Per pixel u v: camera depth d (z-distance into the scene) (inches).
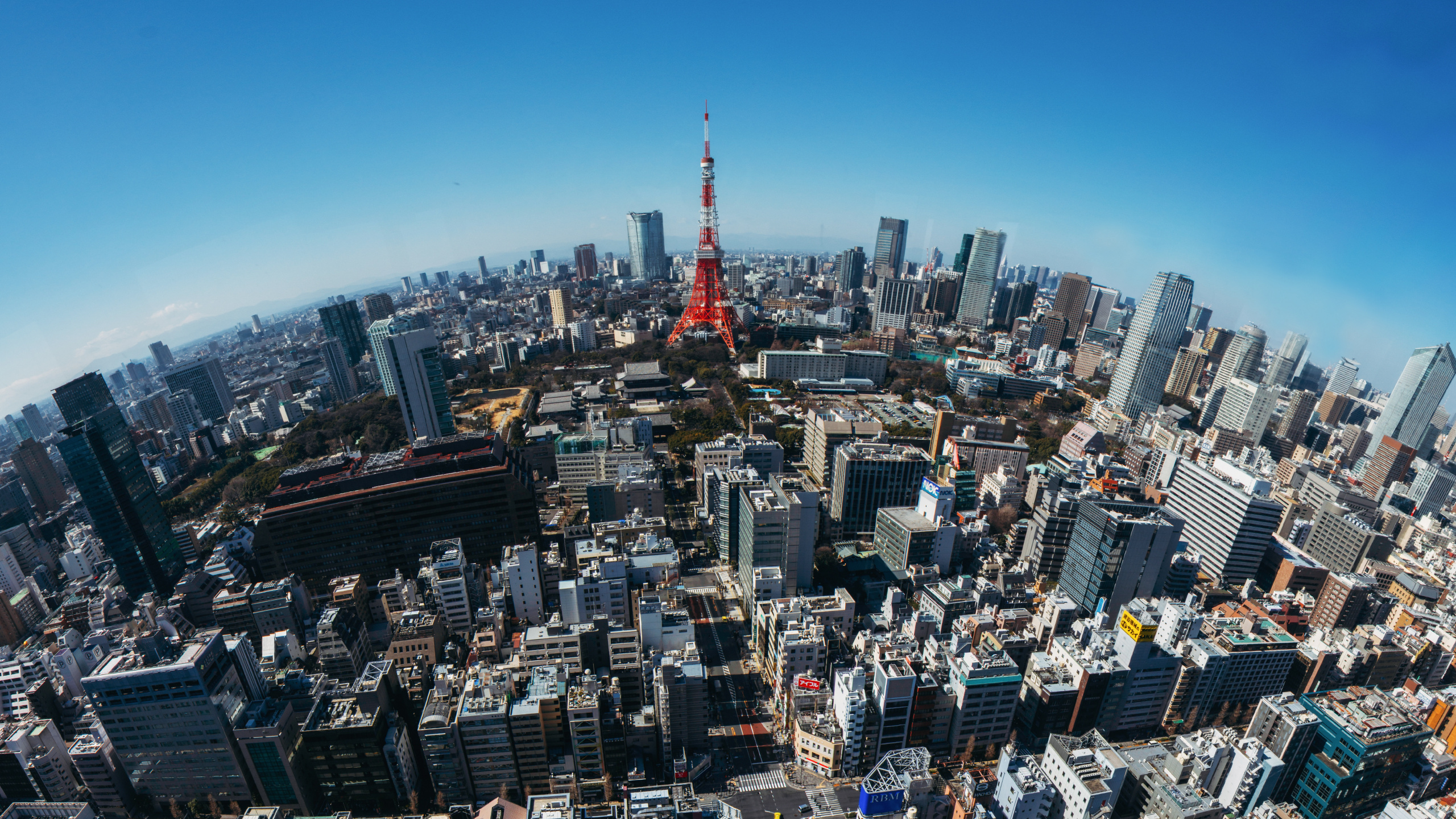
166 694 7214.6
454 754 7711.6
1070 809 7406.5
